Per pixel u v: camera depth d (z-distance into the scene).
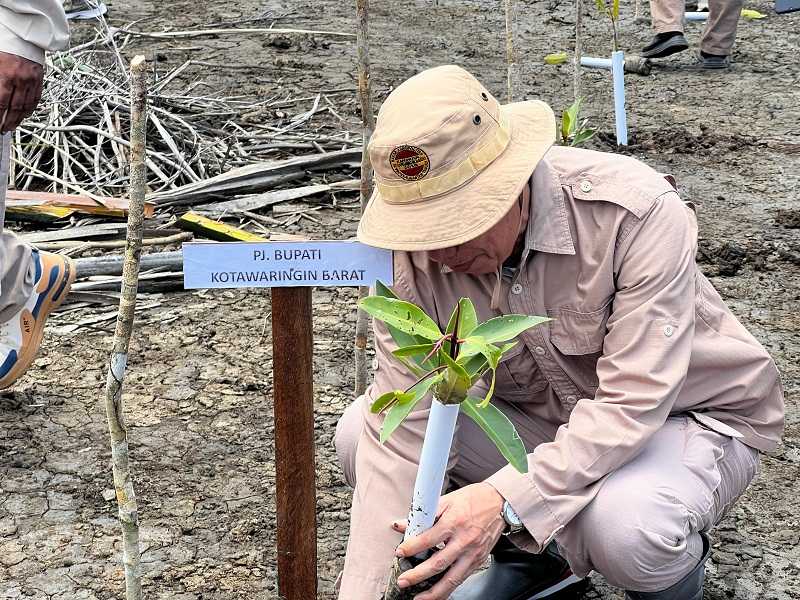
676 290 1.78
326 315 3.46
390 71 6.00
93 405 2.92
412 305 1.38
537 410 2.10
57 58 5.25
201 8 7.35
